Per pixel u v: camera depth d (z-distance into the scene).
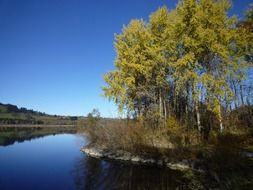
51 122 145.50
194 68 21.77
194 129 23.03
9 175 16.80
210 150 16.97
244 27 23.19
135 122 25.64
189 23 22.23
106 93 27.38
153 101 28.62
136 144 22.83
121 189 13.03
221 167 13.32
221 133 20.62
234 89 26.22
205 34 20.61
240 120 25.42
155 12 26.73
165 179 14.42
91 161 21.95
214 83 20.27
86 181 15.03
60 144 38.28
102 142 28.17
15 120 142.00
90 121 42.22
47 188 13.74
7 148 32.31
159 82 25.97
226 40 21.28
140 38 26.98
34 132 76.06
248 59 24.14
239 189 9.72
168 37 24.27
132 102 27.61
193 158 16.97
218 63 22.20
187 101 25.89
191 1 22.02
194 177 13.51
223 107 24.94
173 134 22.44
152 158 20.22
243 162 12.70
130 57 26.97
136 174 16.30
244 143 18.84
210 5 21.83
